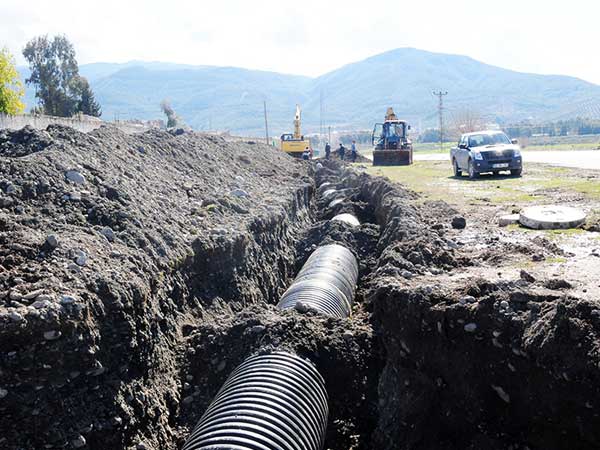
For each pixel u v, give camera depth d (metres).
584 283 6.41
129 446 5.37
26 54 53.56
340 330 7.07
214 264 8.79
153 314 6.55
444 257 8.21
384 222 13.38
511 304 5.55
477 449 5.36
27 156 8.02
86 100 56.81
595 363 4.54
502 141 20.64
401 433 6.01
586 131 111.31
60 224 6.83
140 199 8.76
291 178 19.16
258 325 6.92
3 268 5.61
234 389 5.57
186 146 14.64
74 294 5.44
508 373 5.32
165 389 6.26
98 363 5.35
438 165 28.80
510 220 10.48
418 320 6.14
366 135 140.62
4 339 4.80
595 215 10.23
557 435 4.89
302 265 12.45
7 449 4.62
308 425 5.33
